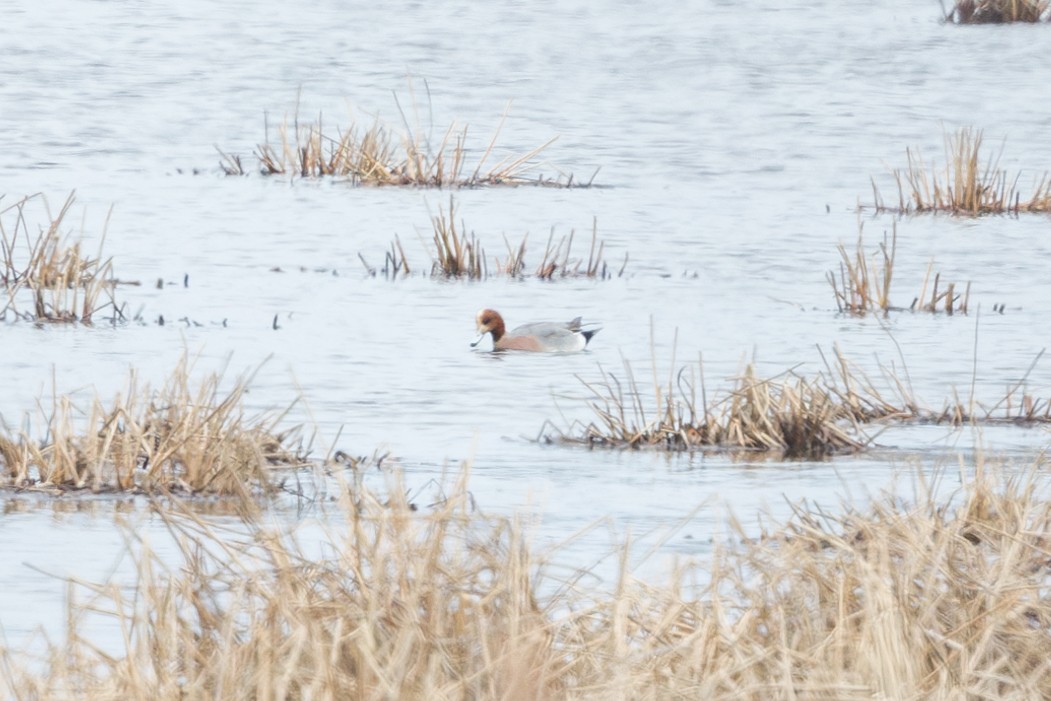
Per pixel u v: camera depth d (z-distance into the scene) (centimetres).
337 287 3934
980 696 1256
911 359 3183
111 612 1355
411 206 5131
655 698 1215
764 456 2436
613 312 3688
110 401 2688
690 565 1453
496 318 3281
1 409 2608
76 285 3459
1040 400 2788
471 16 10444
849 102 7444
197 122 6788
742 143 6456
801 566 1425
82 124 6631
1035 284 4050
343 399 2797
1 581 1686
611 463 2367
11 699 1244
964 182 5450
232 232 4625
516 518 1359
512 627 1230
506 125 6812
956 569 1426
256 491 2120
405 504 1368
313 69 8256
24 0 10756
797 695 1238
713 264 4281
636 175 5778
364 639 1205
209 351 3166
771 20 10425
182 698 1216
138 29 9581
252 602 1324
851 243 4569
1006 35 9706
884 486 2162
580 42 9350
